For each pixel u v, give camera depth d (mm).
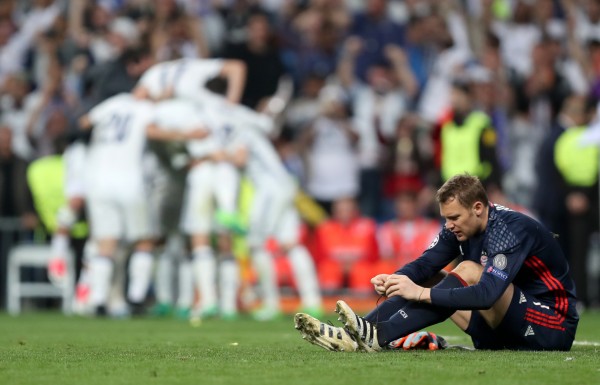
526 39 62750
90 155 44594
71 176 48156
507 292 20016
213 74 44000
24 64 62781
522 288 20344
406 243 50719
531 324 20078
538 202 50938
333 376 16516
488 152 48406
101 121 44281
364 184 56438
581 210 49969
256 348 23000
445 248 20594
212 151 43188
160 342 26125
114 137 43781
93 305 43875
